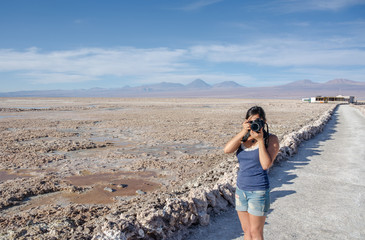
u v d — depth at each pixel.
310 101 92.62
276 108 52.19
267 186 2.98
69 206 5.90
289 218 4.84
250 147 3.03
